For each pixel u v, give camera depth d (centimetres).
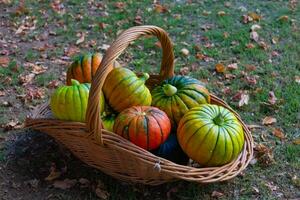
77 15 262
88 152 155
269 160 171
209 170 149
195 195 160
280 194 162
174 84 168
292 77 215
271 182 165
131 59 227
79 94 156
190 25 256
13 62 220
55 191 159
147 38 240
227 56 230
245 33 247
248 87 209
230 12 269
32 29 249
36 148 174
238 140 153
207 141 150
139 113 154
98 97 143
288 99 201
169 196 159
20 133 180
